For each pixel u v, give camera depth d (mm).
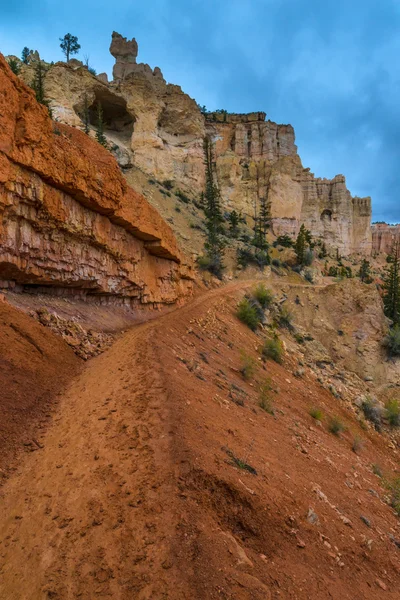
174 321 23125
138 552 4418
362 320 46000
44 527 5102
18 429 7586
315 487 8344
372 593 5703
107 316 19516
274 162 106500
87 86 70375
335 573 5598
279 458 9039
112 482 5762
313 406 23719
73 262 16828
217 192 79312
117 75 93438
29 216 13500
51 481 6070
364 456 19188
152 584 3994
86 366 12375
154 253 27641
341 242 110562
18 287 14258
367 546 7074
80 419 8180
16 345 10211
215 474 5793
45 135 13820
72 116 65312
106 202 18156
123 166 69312
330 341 45812
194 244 60062
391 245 127688
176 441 6469
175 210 67750
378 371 42500
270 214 97688
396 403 33188
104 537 4738
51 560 4535
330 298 49750
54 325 13602
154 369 10711
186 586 3975
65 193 15680
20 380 9094
